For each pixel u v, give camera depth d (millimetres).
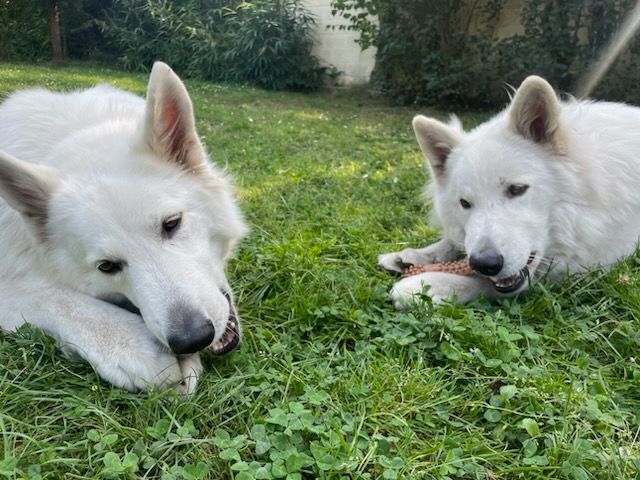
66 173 539
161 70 531
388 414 468
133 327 517
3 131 671
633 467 408
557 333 583
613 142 738
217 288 523
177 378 496
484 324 581
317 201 1059
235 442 422
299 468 396
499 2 2396
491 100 2438
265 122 1994
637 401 484
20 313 558
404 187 1152
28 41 3895
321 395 472
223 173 674
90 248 503
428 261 791
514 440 447
